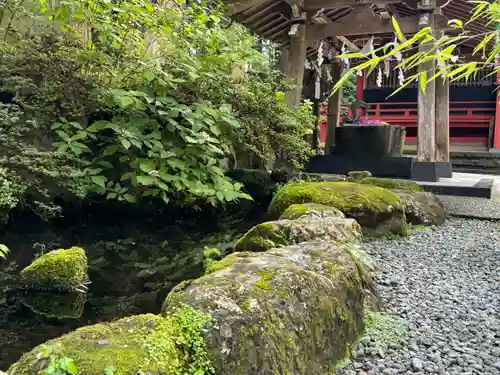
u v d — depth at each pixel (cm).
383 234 434
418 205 506
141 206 504
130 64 510
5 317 235
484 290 295
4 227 406
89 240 403
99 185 439
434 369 190
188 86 537
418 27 657
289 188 485
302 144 670
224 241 422
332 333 197
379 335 224
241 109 602
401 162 730
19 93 436
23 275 280
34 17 460
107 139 483
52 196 426
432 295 285
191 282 175
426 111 694
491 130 1567
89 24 484
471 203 618
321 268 221
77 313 246
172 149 476
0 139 369
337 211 399
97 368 118
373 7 777
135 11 480
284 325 169
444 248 404
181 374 133
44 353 120
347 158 778
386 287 299
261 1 707
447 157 841
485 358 200
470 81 1577
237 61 600
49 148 443
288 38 828
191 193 503
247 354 150
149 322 148
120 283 297
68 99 458
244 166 710
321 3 713
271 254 232
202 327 146
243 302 162
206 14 575
